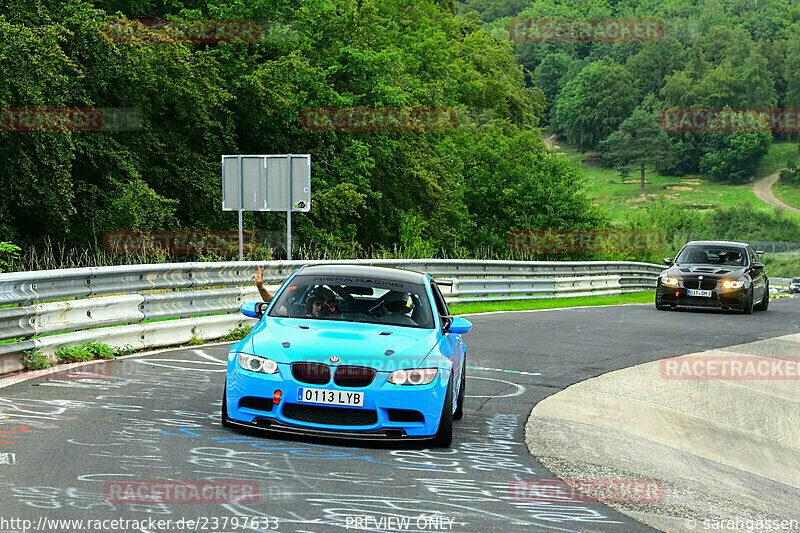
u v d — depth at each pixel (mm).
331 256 37656
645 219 125000
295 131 49781
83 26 35562
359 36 55594
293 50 49969
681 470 9758
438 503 7270
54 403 10445
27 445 8320
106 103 38719
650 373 16562
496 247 71000
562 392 14117
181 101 41156
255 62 48719
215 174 43156
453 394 9820
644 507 7836
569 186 71312
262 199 29375
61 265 24578
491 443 10094
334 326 10156
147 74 37656
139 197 36438
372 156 55000
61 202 32844
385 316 10633
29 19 33188
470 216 72188
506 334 21844
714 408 13820
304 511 6723
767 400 14727
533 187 71500
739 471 10195
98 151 37250
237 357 9586
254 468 7973
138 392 11523
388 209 56750
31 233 35219
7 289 12055
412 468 8477
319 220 49375
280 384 9203
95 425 9375
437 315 10891
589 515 7359
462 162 73250
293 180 29172
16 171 31453
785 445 11953
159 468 7766
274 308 10797
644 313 29828
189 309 16781
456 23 116562
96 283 14352
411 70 77938
